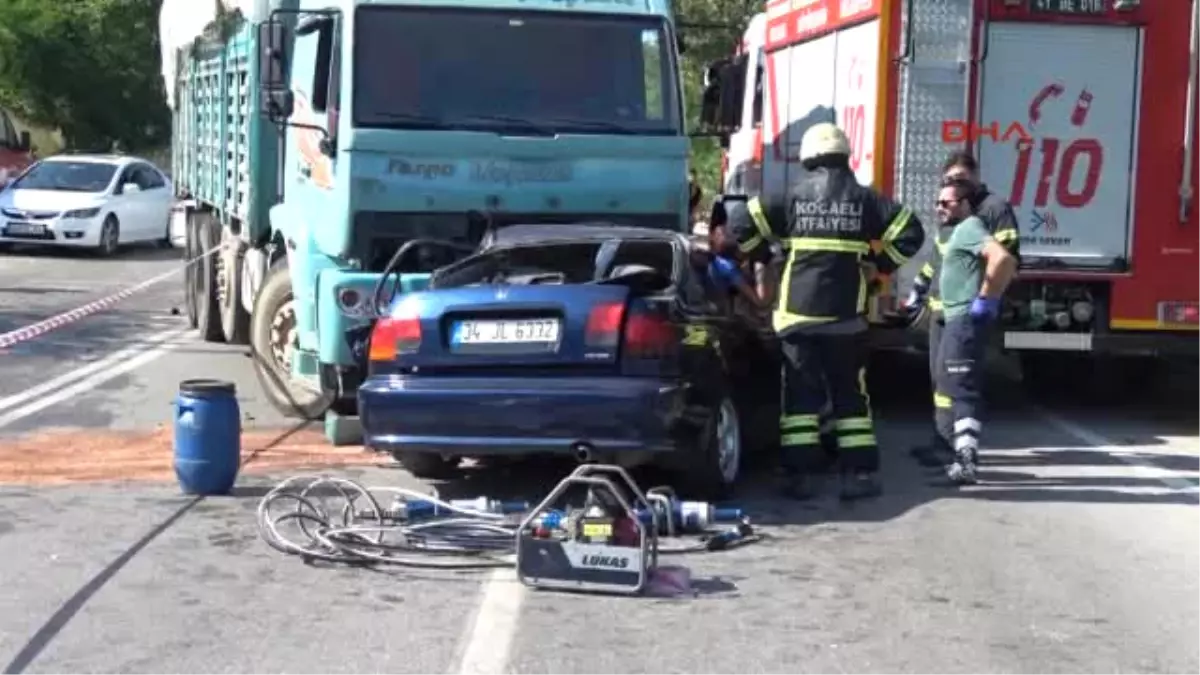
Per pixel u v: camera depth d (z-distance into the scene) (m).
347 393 9.21
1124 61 10.58
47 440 9.62
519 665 5.49
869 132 10.61
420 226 8.98
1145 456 9.70
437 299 7.62
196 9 14.27
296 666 5.45
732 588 6.54
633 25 9.27
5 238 24.59
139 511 7.74
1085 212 10.66
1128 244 10.69
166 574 6.61
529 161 9.03
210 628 5.88
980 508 8.19
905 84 10.42
